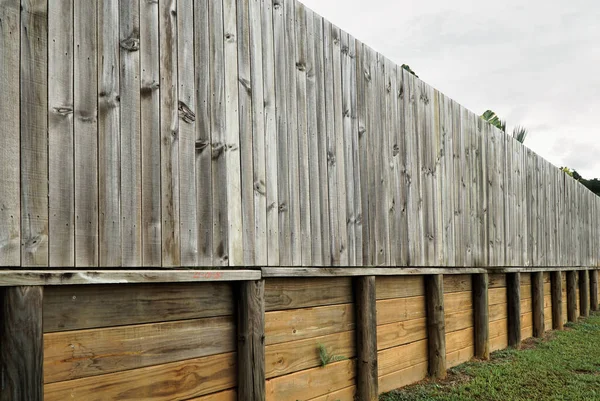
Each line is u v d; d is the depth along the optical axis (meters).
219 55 3.42
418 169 5.77
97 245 2.66
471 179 7.11
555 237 10.91
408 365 5.52
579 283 13.38
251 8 3.71
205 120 3.29
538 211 9.91
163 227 2.99
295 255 3.93
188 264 3.12
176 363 3.07
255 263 3.58
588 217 13.93
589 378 6.34
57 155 2.52
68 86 2.59
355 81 4.81
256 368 3.47
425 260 5.78
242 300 3.45
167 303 3.04
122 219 2.78
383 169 5.12
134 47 2.90
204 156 3.27
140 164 2.89
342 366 4.49
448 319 6.42
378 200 5.00
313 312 4.20
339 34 4.64
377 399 4.74
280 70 3.93
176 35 3.15
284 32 4.00
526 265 9.09
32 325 2.34
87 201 2.63
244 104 3.59
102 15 2.76
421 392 5.20
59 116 2.54
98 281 2.59
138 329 2.88
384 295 5.18
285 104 3.95
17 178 2.37
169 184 3.04
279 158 3.85
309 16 4.29
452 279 6.59
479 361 6.91
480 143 7.49
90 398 2.63
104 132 2.73
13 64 2.38
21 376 2.29
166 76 3.07
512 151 8.73
